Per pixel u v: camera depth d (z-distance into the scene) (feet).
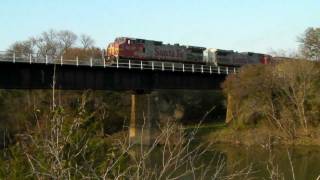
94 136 38.63
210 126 251.39
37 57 176.86
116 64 204.54
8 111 200.95
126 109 256.11
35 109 37.58
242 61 292.20
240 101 235.40
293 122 210.79
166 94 288.10
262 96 225.76
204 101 295.48
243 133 220.43
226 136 222.28
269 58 311.68
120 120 241.76
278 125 214.69
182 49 261.65
